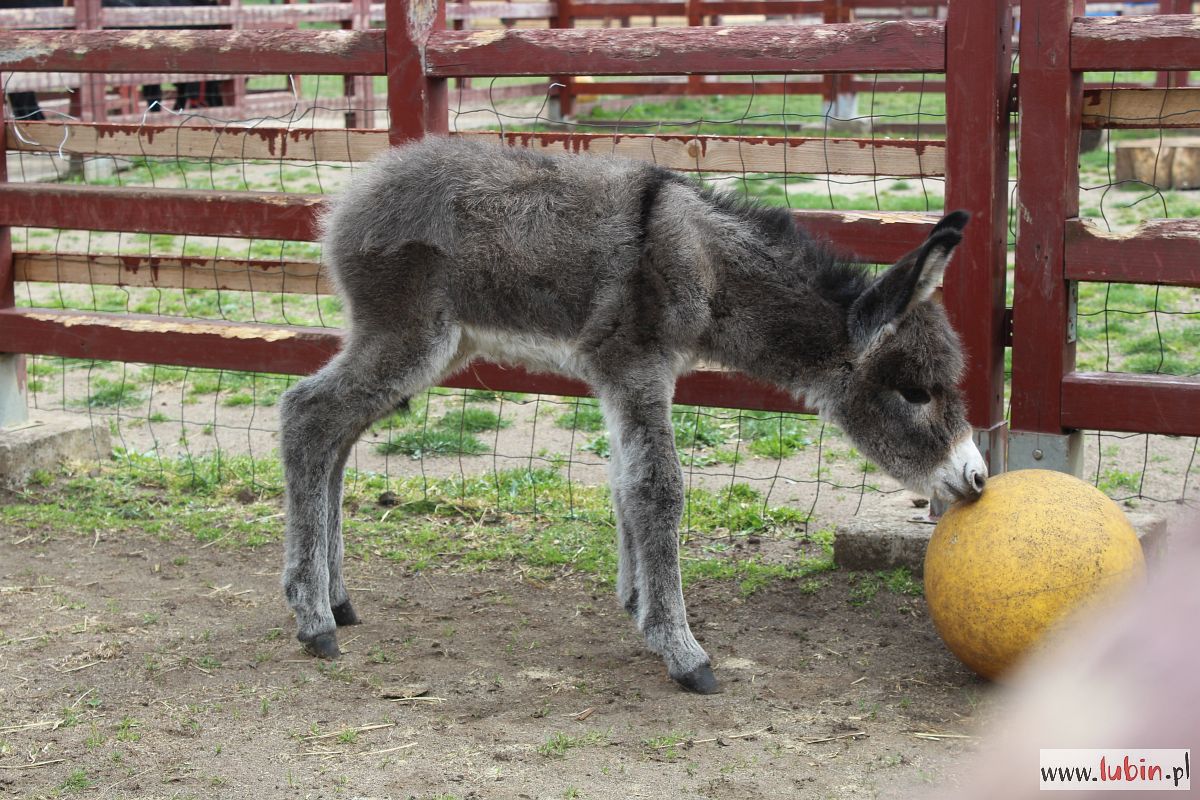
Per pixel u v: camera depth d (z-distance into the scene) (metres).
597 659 4.22
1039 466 4.72
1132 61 4.35
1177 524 5.14
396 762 3.39
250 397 7.89
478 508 5.90
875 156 4.84
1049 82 4.46
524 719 3.70
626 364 4.02
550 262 4.07
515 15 17.64
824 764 3.35
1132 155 12.77
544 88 18.42
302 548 4.20
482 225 4.11
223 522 5.75
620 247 4.03
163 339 6.03
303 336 5.78
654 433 3.98
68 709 3.75
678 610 3.94
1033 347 4.65
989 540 3.68
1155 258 4.41
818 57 4.69
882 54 4.61
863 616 4.56
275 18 16.09
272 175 14.41
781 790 3.19
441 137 4.60
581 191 4.12
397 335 4.18
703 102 19.83
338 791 3.22
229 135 5.83
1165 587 0.75
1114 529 3.65
